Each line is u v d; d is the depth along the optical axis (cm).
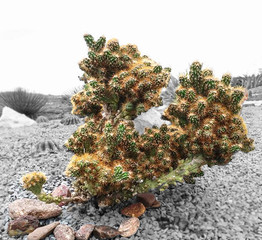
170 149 243
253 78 1208
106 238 208
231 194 274
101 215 237
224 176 319
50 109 1376
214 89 213
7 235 221
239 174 325
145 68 208
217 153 224
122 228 214
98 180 208
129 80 204
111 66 211
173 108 228
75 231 216
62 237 204
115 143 208
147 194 254
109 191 226
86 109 237
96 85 210
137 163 229
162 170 240
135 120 330
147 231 217
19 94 1188
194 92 217
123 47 222
